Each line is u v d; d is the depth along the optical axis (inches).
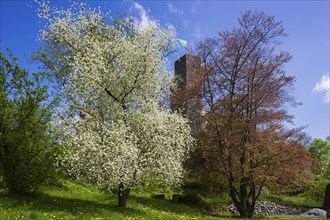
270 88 1080.8
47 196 820.0
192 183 1408.7
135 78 821.9
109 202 887.1
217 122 1095.6
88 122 794.2
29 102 765.3
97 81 791.1
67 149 749.9
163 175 807.1
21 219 546.0
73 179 1061.1
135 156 716.7
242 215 1055.6
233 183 1061.1
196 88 1123.9
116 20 1049.5
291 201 1638.8
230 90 1122.0
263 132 1043.9
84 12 995.9
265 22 1099.3
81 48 914.7
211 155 1085.1
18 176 762.8
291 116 1090.7
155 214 742.5
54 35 1002.1
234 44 1099.3
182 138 847.7
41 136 783.1
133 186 781.3
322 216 1247.5
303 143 1116.5
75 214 622.2
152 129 786.2
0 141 754.8
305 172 1071.6
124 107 816.9
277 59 1095.0
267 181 1042.7
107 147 709.3
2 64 772.6
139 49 847.1
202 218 787.4
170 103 1095.6
